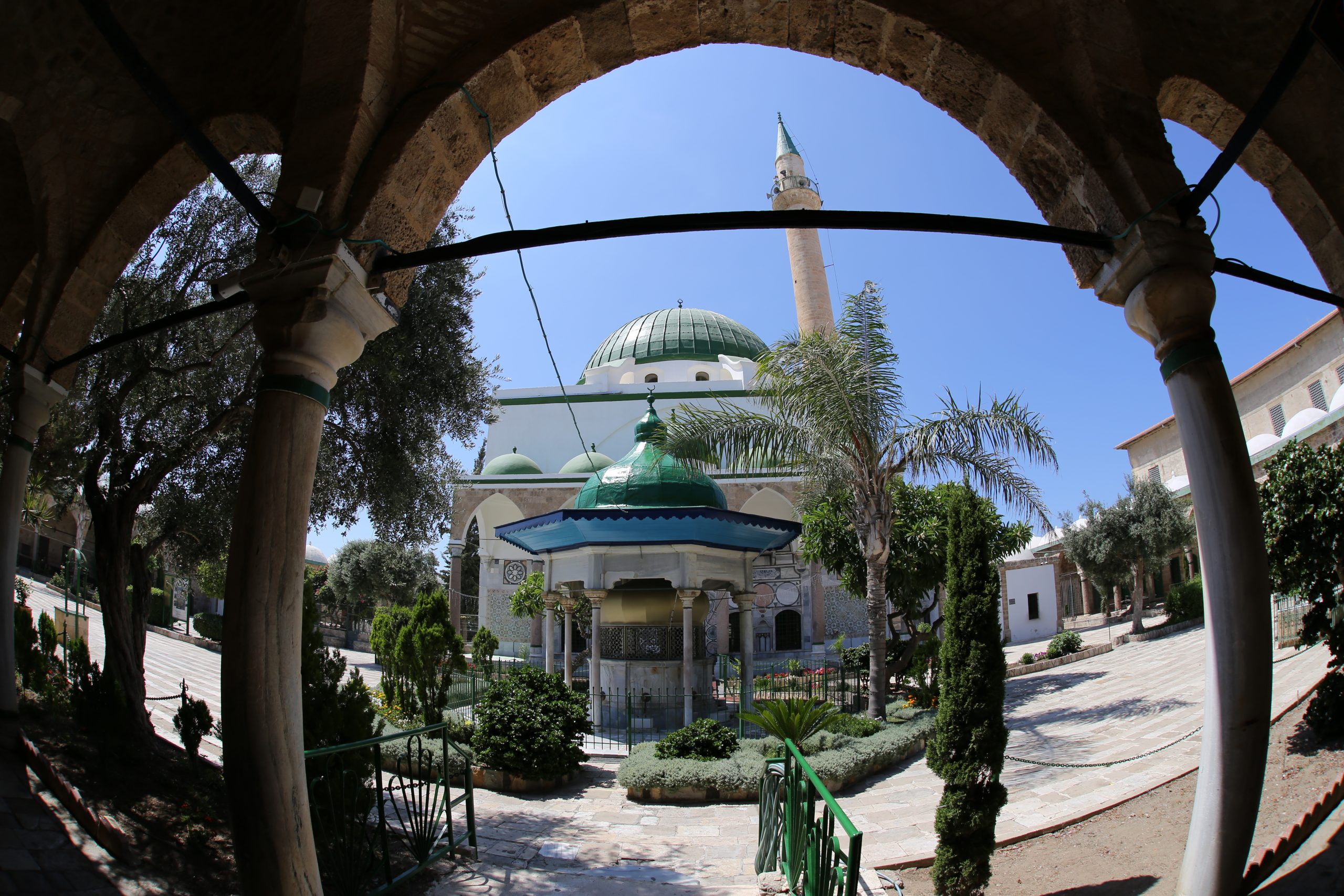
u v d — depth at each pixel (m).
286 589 3.37
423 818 5.95
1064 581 36.34
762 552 14.03
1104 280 4.16
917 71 4.64
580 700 10.13
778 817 5.86
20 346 5.77
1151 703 11.53
